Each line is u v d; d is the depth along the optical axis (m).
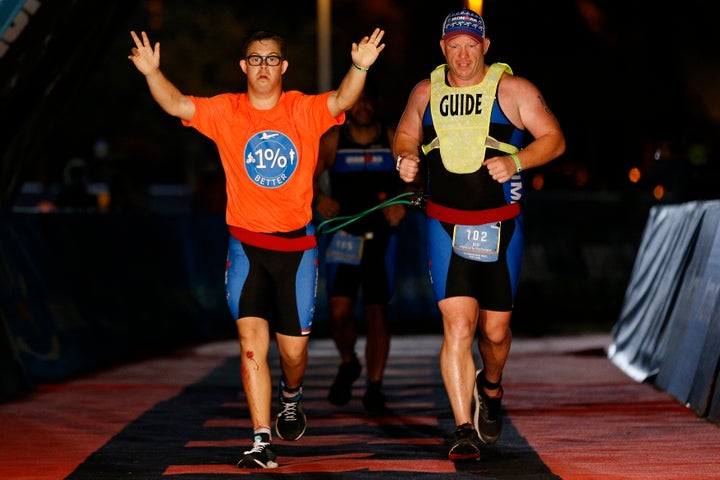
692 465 15.06
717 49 70.75
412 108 16.16
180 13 92.88
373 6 89.94
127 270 31.59
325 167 20.98
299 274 15.41
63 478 14.58
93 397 22.39
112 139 95.62
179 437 17.73
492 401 16.61
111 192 45.09
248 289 15.34
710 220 21.81
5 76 24.80
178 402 21.70
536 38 78.31
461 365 15.52
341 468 15.05
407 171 15.25
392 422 19.19
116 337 29.55
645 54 73.50
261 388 15.25
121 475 14.72
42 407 21.06
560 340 33.81
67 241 27.92
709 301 20.34
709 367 19.34
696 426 18.27
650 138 73.50
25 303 24.55
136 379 25.39
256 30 14.97
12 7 22.20
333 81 93.75
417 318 41.38
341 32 91.12
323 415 20.09
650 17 72.88
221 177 54.12
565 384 23.77
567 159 77.19
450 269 15.68
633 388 23.03
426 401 21.67
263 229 15.27
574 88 77.19
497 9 78.56
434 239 15.82
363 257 20.56
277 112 15.00
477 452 15.24
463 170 15.54
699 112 70.12
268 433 15.18
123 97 97.19
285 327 15.57
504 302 15.86
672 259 24.48
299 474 14.66
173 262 35.22
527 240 44.28
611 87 75.94
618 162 75.69
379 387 20.61
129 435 17.92
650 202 44.97
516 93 15.41
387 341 20.62
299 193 15.15
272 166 14.95
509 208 15.68
